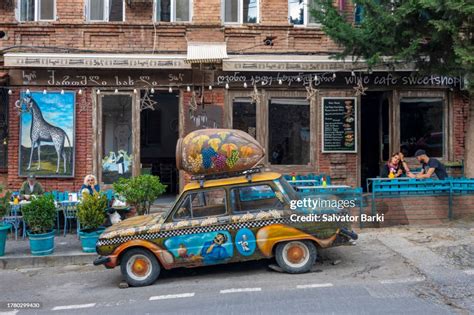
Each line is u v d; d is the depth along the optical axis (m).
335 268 7.48
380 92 12.59
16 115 11.45
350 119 11.96
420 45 9.62
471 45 8.69
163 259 7.21
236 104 11.86
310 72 11.68
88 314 5.91
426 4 8.39
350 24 10.51
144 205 9.06
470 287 6.29
